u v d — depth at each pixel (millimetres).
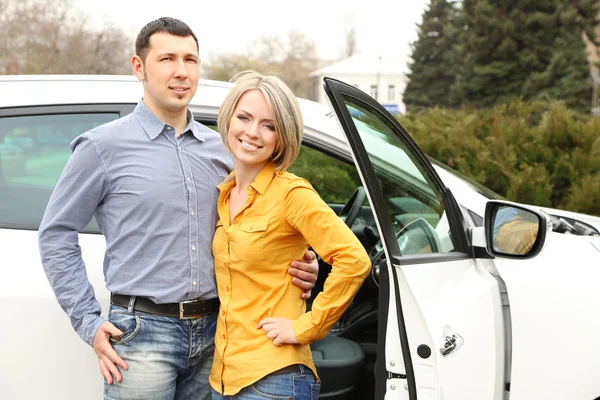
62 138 2414
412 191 2158
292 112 1911
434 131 6809
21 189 2363
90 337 1932
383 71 57531
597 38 36562
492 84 36719
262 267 1916
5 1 28031
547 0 36188
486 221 2000
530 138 6281
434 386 1751
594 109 33562
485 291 1991
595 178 5855
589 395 2070
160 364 1956
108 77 2551
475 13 37125
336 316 1868
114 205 1969
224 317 1962
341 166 5777
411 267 1801
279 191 1900
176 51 1980
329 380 2516
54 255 1934
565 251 2289
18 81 2484
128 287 1945
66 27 28734
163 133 2031
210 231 2029
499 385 1964
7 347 2172
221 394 2000
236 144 1917
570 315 2104
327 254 1858
